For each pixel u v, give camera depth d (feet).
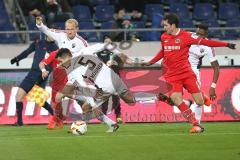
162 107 123.44
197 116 107.86
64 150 79.51
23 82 114.73
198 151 77.61
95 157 73.56
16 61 117.50
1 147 82.94
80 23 164.86
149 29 142.10
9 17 164.14
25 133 101.24
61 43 105.40
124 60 107.34
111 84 103.55
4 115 120.37
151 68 123.24
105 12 176.45
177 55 97.86
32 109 120.37
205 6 181.68
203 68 124.47
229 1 187.73
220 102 124.47
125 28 156.87
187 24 169.07
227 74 125.29
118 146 82.69
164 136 93.71
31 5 167.02
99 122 120.47
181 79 98.68
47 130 106.32
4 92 121.39
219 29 145.89
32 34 156.87
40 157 74.02
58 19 158.92
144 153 76.33
